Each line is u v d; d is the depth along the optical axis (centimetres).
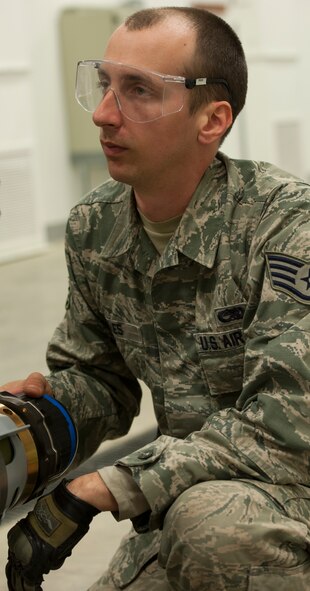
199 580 143
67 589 197
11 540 145
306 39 851
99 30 663
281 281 149
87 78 161
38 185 664
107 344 185
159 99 153
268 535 138
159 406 175
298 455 142
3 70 629
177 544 142
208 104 158
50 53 667
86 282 180
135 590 172
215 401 165
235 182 162
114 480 144
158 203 162
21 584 145
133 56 153
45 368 370
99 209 176
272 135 812
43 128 669
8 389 161
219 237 160
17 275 580
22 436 144
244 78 165
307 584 143
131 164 156
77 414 176
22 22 645
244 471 143
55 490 146
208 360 162
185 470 142
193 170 160
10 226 643
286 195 156
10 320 456
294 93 841
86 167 692
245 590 141
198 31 156
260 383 147
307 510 145
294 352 142
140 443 282
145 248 167
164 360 168
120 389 187
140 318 172
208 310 161
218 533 138
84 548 218
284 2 809
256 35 767
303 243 149
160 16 157
